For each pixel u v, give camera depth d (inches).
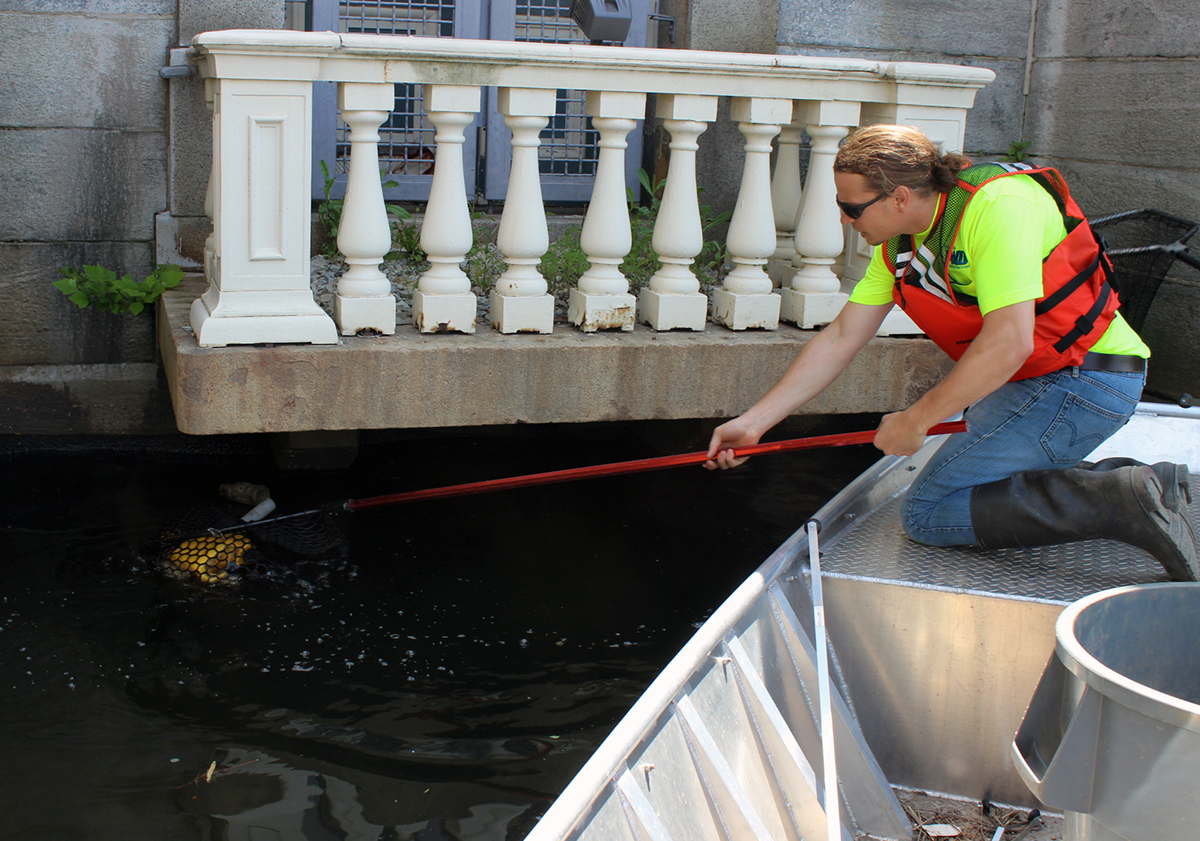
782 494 186.9
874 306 109.3
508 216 152.2
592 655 132.0
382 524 167.3
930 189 93.8
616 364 151.8
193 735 112.1
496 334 154.1
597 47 145.4
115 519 164.2
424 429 210.1
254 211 136.3
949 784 99.7
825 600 98.7
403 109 227.0
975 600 94.3
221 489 173.6
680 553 161.9
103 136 184.9
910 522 106.3
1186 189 207.9
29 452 193.8
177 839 96.3
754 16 214.2
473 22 225.8
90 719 113.7
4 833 95.3
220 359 135.9
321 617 137.9
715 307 169.2
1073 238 96.5
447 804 103.5
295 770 107.4
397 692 122.3
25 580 142.3
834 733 90.7
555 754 112.3
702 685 81.4
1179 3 205.9
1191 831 65.3
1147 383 222.2
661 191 229.8
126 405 195.8
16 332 188.5
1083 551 105.5
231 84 131.5
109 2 179.6
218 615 136.7
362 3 219.6
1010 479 101.1
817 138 160.9
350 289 146.9
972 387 91.0
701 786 75.3
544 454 205.8
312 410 141.2
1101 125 225.6
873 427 215.3
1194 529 111.4
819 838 86.1
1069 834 74.6
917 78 156.8
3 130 179.8
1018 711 96.0
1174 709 63.0
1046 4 234.8
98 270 177.3
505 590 147.7
